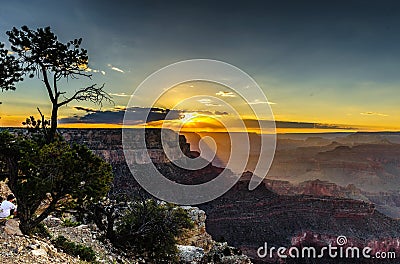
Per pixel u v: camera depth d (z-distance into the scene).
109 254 17.97
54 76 17.53
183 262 26.25
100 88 17.84
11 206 12.65
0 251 10.09
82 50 17.89
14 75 16.41
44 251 11.33
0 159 13.96
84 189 13.32
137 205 24.20
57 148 14.14
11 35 17.00
